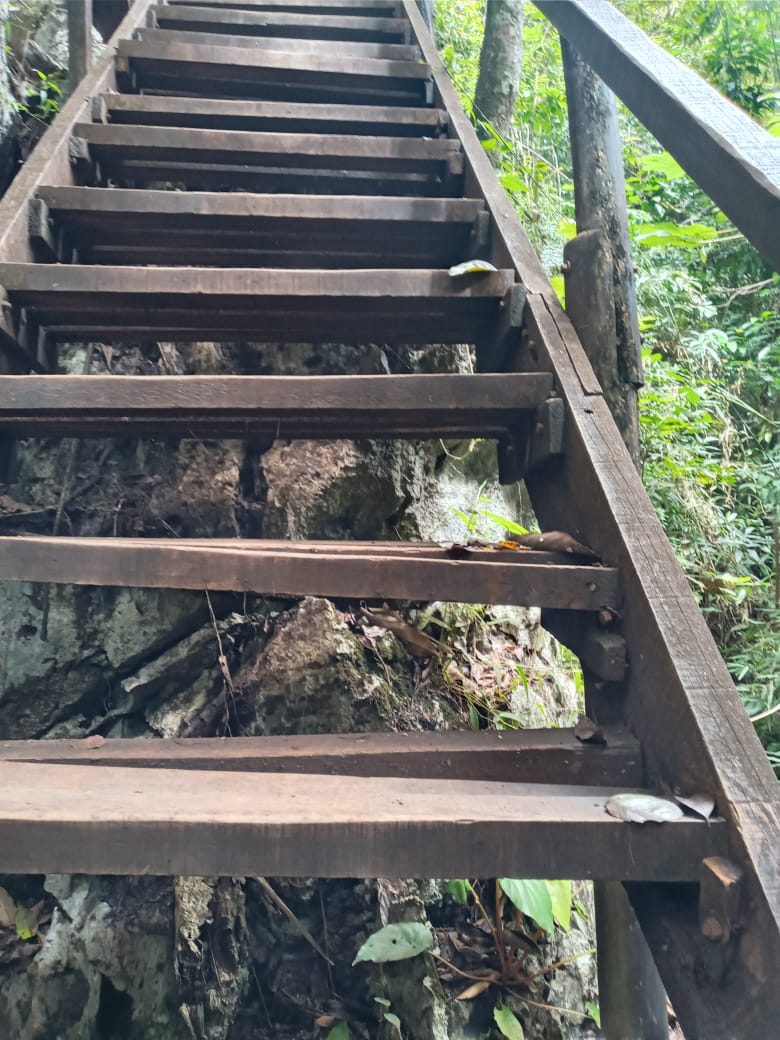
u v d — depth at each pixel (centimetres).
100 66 234
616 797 95
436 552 130
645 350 304
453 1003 168
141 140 207
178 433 169
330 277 160
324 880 174
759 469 333
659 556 117
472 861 87
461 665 208
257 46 266
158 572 115
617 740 112
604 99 170
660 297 357
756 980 84
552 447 138
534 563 127
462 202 189
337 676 185
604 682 124
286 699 184
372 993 166
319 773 110
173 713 189
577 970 184
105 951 167
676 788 102
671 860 91
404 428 166
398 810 89
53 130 201
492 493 251
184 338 185
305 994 168
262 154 212
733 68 382
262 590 115
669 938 97
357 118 231
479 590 117
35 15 276
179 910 167
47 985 164
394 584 116
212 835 84
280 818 85
